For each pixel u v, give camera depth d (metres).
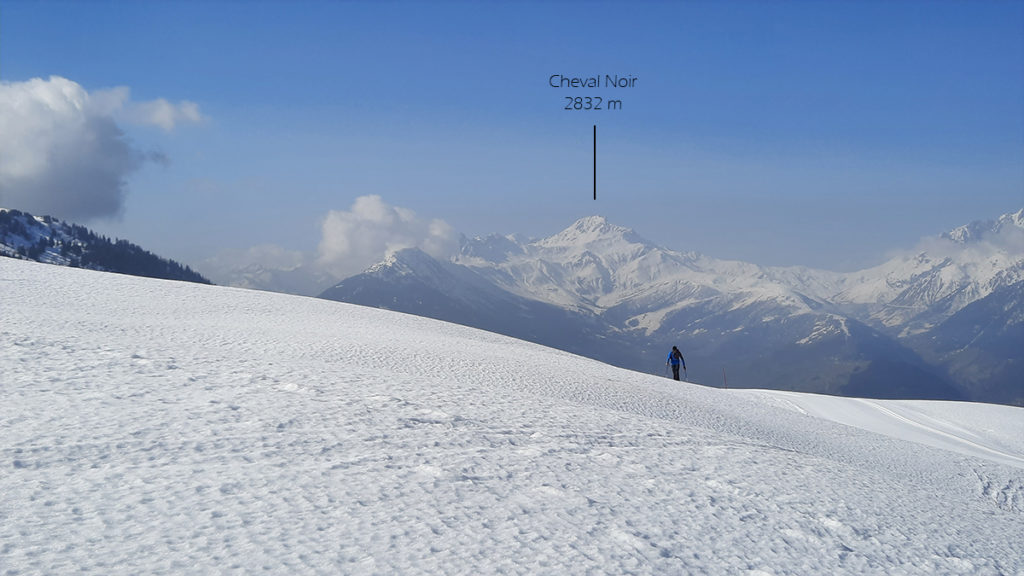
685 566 7.11
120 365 14.03
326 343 26.42
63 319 24.11
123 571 5.71
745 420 23.20
